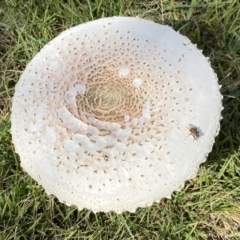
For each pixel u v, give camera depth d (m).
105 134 0.20
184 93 0.21
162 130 0.20
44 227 0.26
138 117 0.20
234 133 0.28
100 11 0.31
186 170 0.20
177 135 0.20
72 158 0.20
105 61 0.22
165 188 0.20
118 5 0.31
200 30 0.31
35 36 0.31
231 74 0.29
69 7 0.31
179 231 0.25
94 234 0.26
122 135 0.20
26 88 0.22
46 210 0.26
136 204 0.20
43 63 0.22
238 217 0.26
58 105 0.21
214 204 0.26
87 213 0.26
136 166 0.19
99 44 0.22
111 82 0.21
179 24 0.31
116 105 0.21
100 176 0.20
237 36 0.30
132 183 0.19
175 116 0.20
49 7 0.31
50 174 0.20
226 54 0.29
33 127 0.21
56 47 0.23
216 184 0.27
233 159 0.27
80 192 0.20
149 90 0.21
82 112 0.21
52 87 0.21
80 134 0.20
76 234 0.26
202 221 0.26
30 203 0.26
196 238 0.26
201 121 0.20
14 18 0.31
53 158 0.20
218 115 0.21
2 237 0.26
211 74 0.22
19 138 0.21
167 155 0.20
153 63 0.21
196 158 0.20
